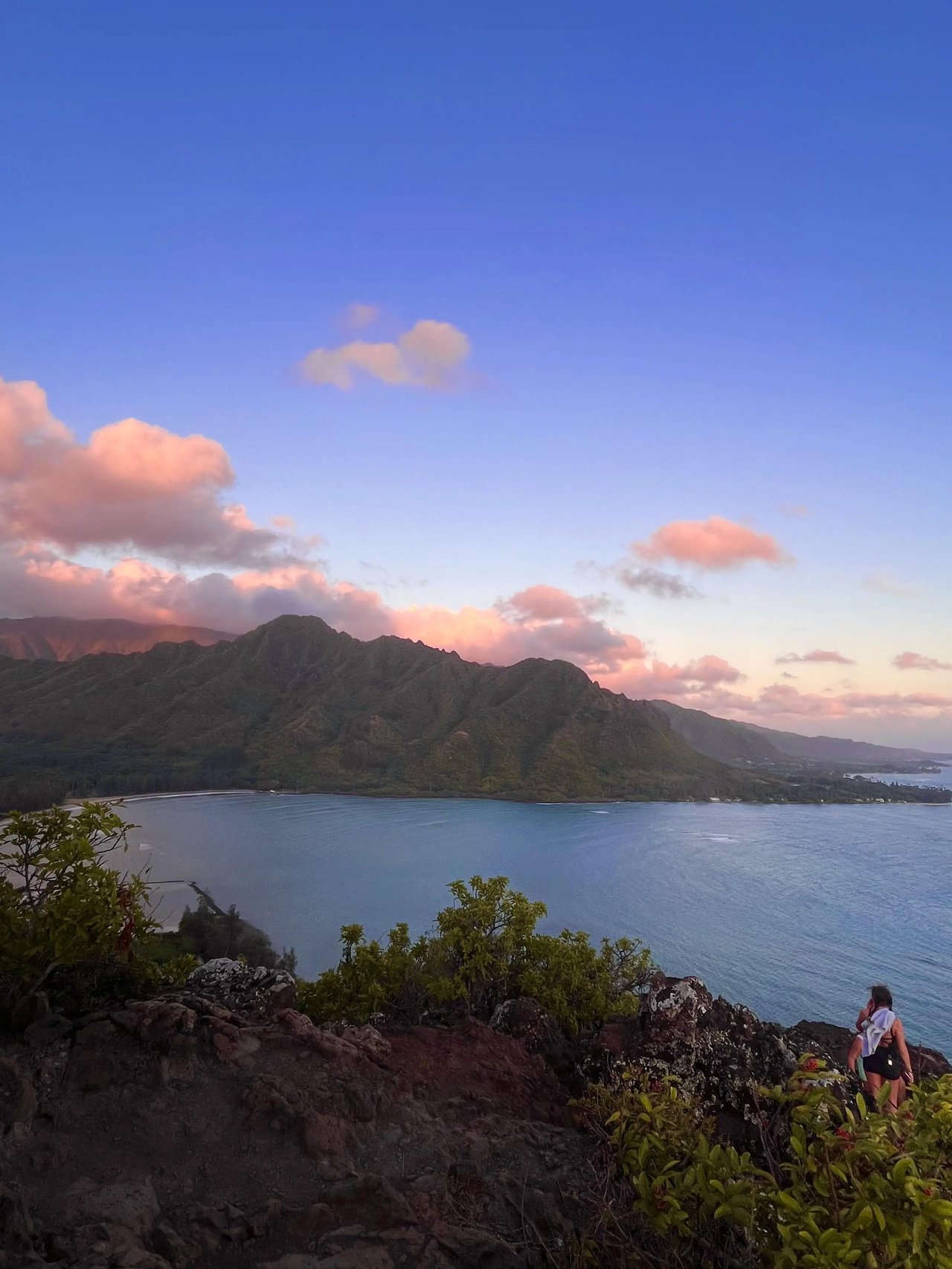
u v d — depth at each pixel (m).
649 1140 5.04
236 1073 6.95
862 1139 4.04
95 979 8.31
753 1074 7.63
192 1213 5.35
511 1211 5.91
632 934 107.69
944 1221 3.59
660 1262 4.82
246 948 88.38
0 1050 6.87
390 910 119.19
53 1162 5.70
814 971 93.06
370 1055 7.77
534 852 178.62
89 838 8.69
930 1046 70.94
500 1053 8.55
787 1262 3.76
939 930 113.38
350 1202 5.66
